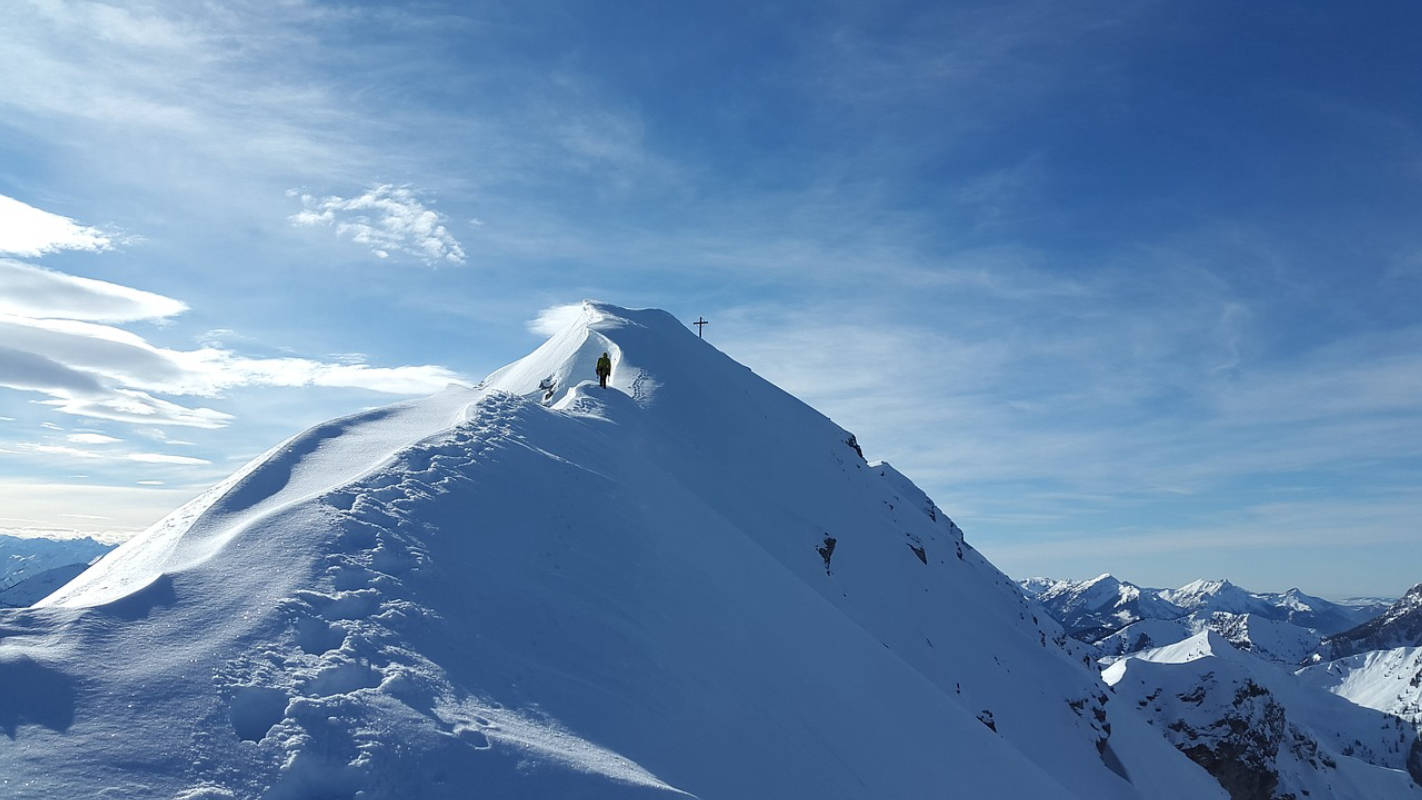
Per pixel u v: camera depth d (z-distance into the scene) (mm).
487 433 22422
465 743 9617
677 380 53469
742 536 29141
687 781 11805
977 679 56219
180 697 8969
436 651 11570
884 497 67875
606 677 13500
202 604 10828
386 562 13336
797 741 16188
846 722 19344
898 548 60469
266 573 11961
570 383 49688
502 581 14711
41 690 8508
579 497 20875
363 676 10234
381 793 8547
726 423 53062
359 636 10938
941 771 21016
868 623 47188
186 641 9977
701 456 44656
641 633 15664
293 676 9828
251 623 10578
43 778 7449
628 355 53906
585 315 62312
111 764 7855
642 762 11438
